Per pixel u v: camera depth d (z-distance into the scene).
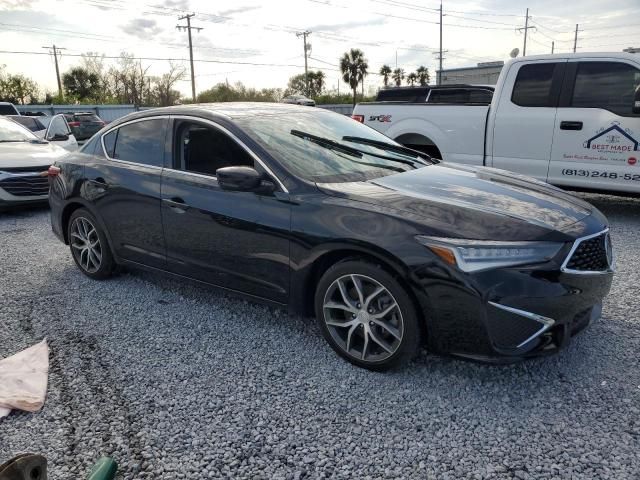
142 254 4.27
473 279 2.76
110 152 4.54
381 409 2.82
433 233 2.86
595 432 2.58
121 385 3.11
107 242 4.62
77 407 2.90
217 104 4.32
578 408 2.77
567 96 6.52
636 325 3.67
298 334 3.71
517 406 2.81
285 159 3.51
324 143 3.85
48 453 2.54
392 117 7.98
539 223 2.93
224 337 3.69
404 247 2.88
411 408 2.82
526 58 6.82
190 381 3.14
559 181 6.71
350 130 4.34
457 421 2.71
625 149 6.15
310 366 3.27
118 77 58.31
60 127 12.62
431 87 10.77
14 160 7.95
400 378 3.11
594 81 6.35
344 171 3.60
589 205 3.42
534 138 6.77
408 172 3.76
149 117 4.30
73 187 4.70
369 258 3.06
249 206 3.47
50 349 3.56
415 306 2.94
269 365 3.30
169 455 2.52
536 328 2.79
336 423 2.72
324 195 3.26
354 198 3.19
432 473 2.36
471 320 2.79
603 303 4.06
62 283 4.83
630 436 2.54
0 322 4.00
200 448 2.56
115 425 2.74
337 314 3.31
